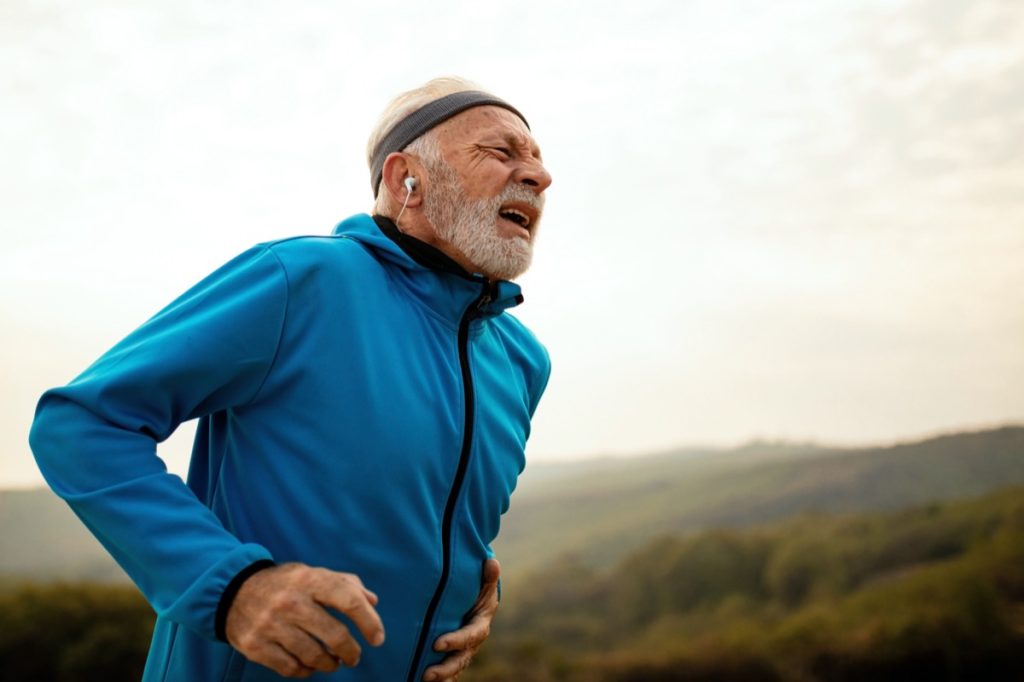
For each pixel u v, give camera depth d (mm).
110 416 1393
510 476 1915
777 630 22234
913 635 19344
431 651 1711
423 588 1641
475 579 1823
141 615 12078
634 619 28562
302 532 1543
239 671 1507
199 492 1738
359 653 1287
